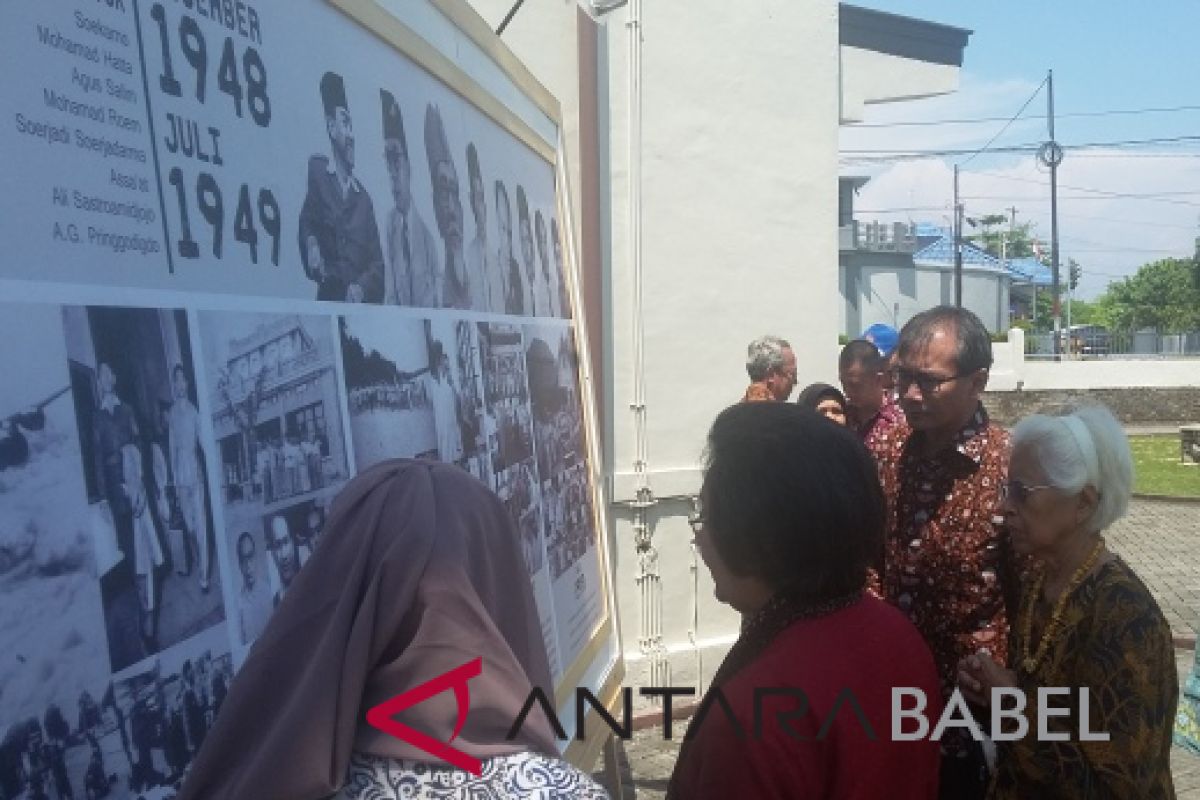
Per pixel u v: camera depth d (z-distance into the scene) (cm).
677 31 653
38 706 137
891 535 312
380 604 131
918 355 297
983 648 295
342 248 224
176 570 163
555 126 439
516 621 150
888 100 850
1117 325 6831
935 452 306
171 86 171
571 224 450
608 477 638
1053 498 225
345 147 229
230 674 173
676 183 658
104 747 147
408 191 263
